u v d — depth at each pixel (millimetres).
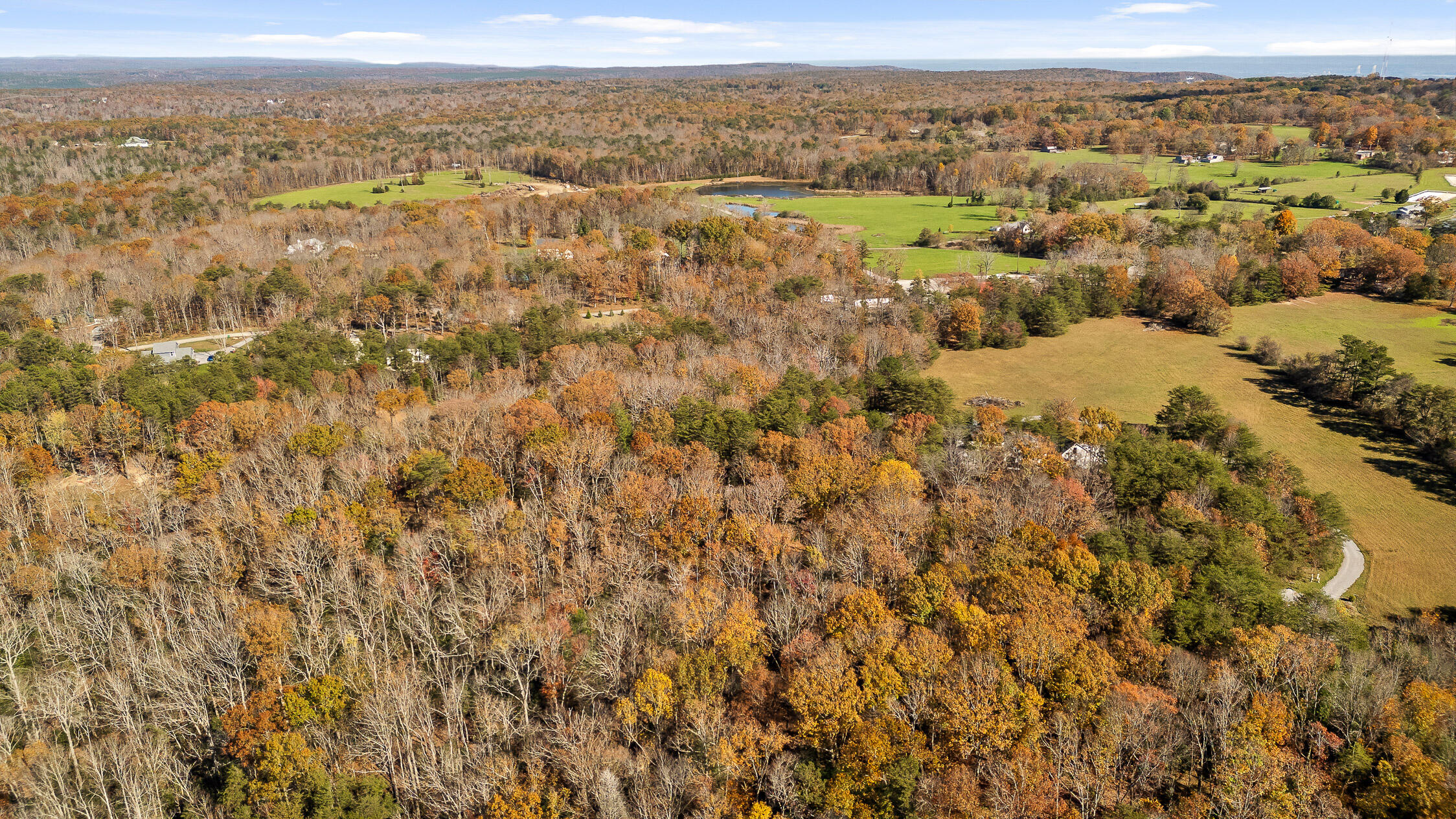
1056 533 83938
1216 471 99250
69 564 85312
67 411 119250
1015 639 65312
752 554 83062
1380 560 96688
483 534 87500
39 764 62469
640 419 116000
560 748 62594
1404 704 60750
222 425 110625
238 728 64562
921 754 59281
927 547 83250
